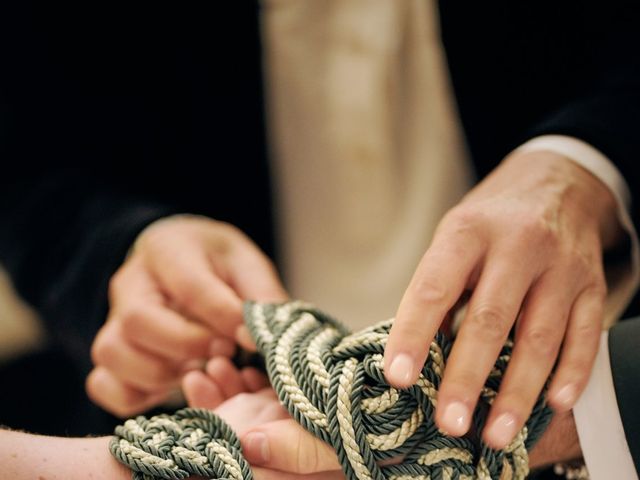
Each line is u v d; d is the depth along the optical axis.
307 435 0.85
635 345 0.87
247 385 0.95
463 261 0.87
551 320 0.86
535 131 1.02
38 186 1.17
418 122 1.22
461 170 1.22
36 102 1.19
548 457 0.88
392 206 1.23
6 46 1.18
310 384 0.85
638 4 1.12
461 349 0.84
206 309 0.99
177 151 1.19
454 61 1.15
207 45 1.16
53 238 1.13
